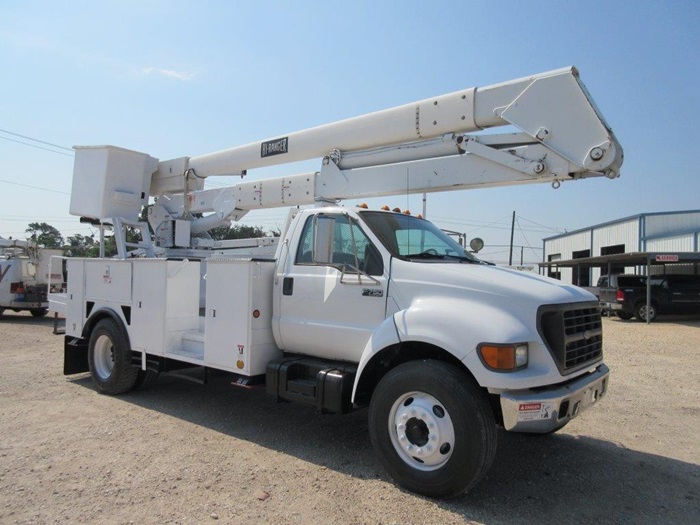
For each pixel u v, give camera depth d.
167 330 6.20
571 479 4.45
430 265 4.41
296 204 7.31
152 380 7.21
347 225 4.98
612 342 13.40
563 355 3.95
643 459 4.98
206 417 6.05
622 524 3.67
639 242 28.80
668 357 10.98
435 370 3.93
